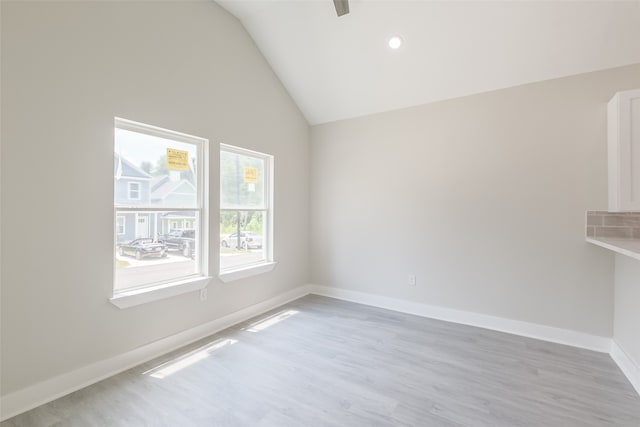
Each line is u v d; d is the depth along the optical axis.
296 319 3.45
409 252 3.71
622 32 2.44
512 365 2.42
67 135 2.04
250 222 3.64
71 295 2.07
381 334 3.03
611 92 2.66
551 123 2.89
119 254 2.40
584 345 2.75
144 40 2.45
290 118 4.16
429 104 3.54
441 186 3.48
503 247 3.14
